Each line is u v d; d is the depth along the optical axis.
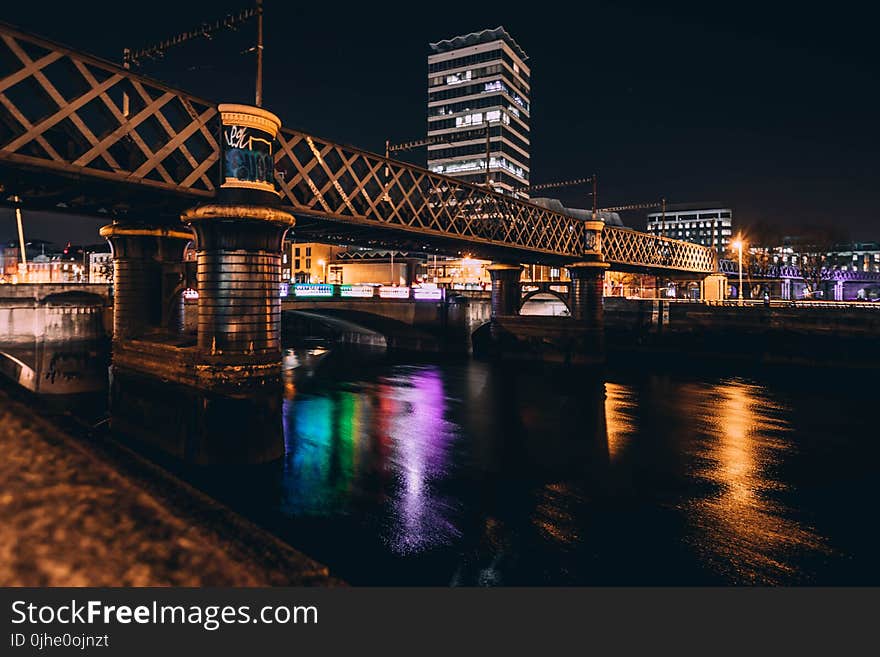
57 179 16.44
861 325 43.44
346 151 25.42
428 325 59.69
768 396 36.19
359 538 14.73
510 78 122.06
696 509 17.06
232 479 18.66
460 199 35.81
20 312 31.94
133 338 23.52
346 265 98.56
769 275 98.44
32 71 14.65
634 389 38.78
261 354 19.55
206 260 19.06
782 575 12.88
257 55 19.39
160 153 17.62
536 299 72.69
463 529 15.41
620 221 117.56
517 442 24.95
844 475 20.39
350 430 26.66
